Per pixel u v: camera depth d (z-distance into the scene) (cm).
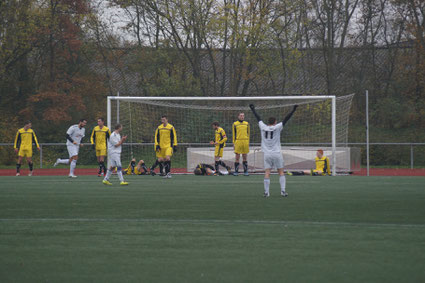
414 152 9644
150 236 2302
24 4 10662
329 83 11862
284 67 10962
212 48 11306
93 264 1791
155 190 4369
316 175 6450
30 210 3169
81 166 9450
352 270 1705
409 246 2077
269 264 1783
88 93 11712
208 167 6512
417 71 11706
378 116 11938
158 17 11106
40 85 11988
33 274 1667
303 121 8850
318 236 2292
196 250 2006
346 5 11362
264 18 10562
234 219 2788
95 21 11362
